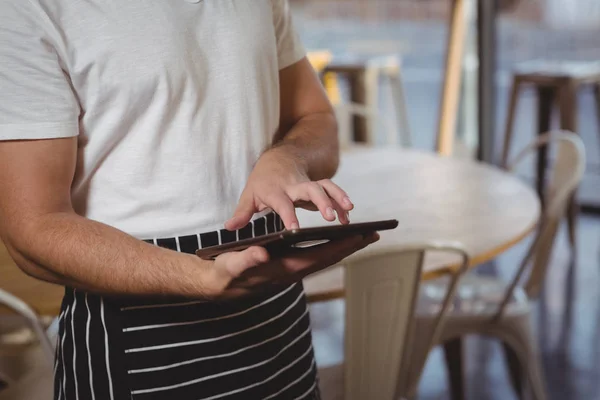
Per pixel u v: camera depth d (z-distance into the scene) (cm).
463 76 503
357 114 478
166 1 103
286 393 119
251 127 111
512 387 280
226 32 108
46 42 96
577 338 334
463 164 289
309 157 115
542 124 453
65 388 112
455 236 207
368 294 174
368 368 181
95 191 106
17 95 94
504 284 259
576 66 480
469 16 491
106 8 99
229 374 111
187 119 105
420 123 564
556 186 270
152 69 101
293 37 130
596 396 287
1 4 94
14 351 215
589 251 433
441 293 250
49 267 96
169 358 108
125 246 95
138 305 107
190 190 106
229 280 88
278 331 117
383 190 256
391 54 540
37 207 96
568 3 478
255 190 105
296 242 83
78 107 100
